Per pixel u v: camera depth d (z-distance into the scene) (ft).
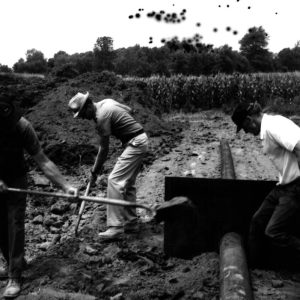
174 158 30.86
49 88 39.32
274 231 13.12
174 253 15.57
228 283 12.01
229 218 15.05
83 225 18.85
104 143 17.01
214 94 67.46
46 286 13.42
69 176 26.23
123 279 14.05
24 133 12.76
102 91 41.06
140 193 23.39
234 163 30.12
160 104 66.23
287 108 56.90
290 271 14.53
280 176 13.24
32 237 17.62
